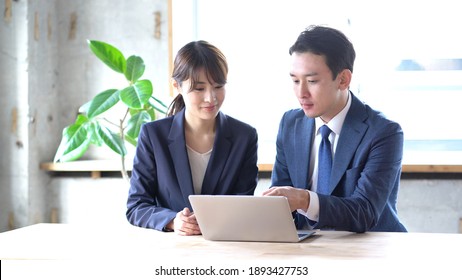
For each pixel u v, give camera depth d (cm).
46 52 434
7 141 423
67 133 389
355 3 411
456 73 404
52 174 437
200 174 263
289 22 420
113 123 410
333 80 236
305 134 255
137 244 211
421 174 393
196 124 260
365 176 237
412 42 407
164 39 427
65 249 204
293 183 257
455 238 215
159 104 399
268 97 425
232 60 427
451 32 404
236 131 263
